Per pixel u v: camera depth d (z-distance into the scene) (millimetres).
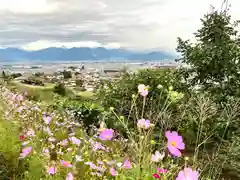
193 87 7582
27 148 2447
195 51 7574
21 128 3580
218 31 7738
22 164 2516
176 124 3590
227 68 7273
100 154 2748
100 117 7328
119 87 7852
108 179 2312
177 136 1609
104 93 8031
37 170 2359
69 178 1965
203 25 8023
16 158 2521
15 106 4902
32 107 5090
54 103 8742
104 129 2148
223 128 5000
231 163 4387
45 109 5633
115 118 6375
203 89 7309
